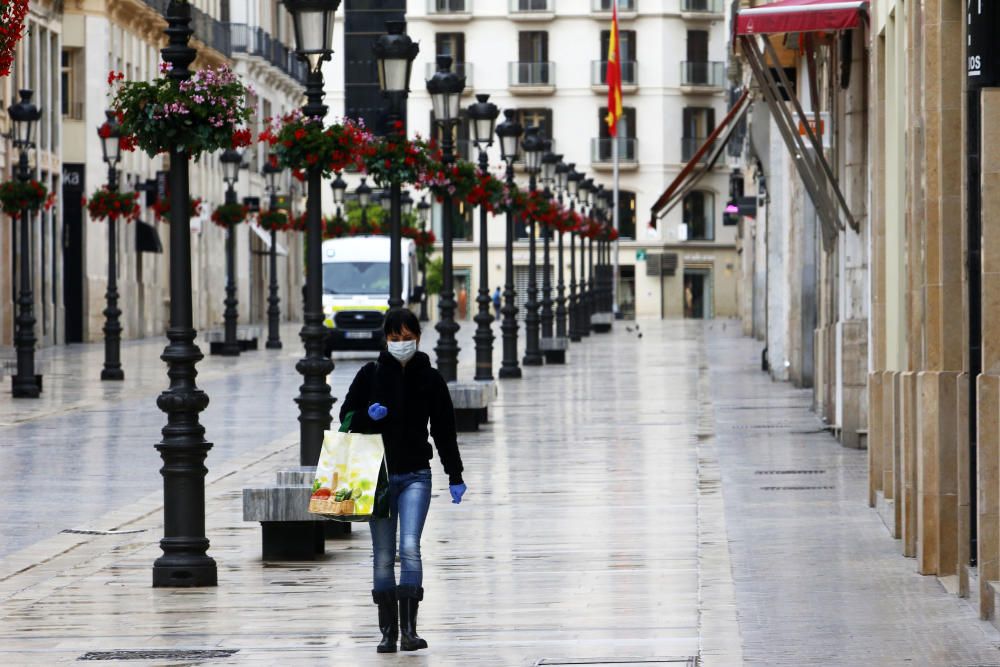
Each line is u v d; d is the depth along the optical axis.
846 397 61.34
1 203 92.56
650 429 70.88
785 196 94.88
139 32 184.62
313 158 45.00
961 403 31.58
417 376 28.94
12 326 148.00
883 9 43.97
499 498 49.28
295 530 38.84
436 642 29.69
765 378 104.06
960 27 32.81
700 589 33.91
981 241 29.20
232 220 141.62
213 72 35.50
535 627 30.83
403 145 63.16
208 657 28.77
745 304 181.50
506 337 108.31
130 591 35.38
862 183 60.28
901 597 32.50
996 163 28.62
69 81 167.12
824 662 26.84
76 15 166.88
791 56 81.06
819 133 62.50
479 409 72.38
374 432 28.80
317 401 42.69
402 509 28.92
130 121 35.25
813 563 36.69
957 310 33.69
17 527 46.03
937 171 33.53
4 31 45.31
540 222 131.50
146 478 56.72
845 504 46.19
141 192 179.62
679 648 28.64
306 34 46.25
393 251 63.72
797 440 64.62
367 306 140.00
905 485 37.38
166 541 35.75
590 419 76.44
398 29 65.31
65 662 28.53
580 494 49.94
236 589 35.34
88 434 71.88
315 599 34.09
